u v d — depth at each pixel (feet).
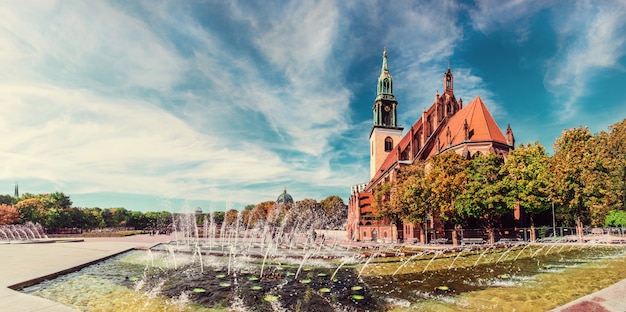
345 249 146.51
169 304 47.67
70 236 269.64
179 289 57.67
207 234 272.10
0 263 78.59
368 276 71.36
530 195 170.50
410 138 267.59
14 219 348.59
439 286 59.98
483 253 116.88
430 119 276.41
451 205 161.17
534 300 48.98
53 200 462.60
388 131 343.67
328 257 104.63
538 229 192.95
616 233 188.65
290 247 161.99
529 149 191.93
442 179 163.43
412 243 183.21
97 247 130.93
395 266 86.53
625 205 181.47
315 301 49.93
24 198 479.41
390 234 215.10
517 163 183.01
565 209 199.21
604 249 125.70
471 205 157.89
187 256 109.70
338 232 313.32
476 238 180.55
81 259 87.04
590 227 202.90
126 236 275.80
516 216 196.44
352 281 65.72
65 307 36.17
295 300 50.55
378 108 348.38
